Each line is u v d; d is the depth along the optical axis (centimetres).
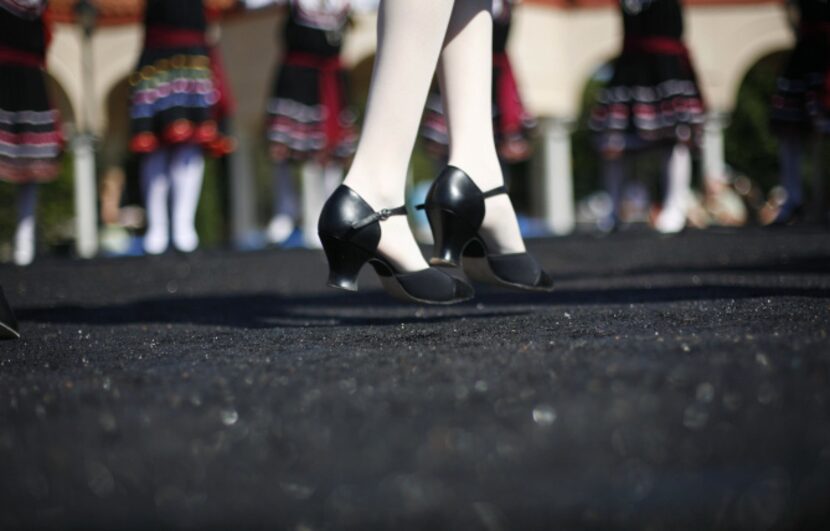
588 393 76
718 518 45
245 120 1050
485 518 47
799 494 47
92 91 977
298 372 96
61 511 50
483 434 64
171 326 179
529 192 1867
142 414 76
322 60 752
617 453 57
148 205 607
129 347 137
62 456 62
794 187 678
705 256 393
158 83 589
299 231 808
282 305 234
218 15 1048
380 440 63
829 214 780
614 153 709
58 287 346
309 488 53
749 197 1088
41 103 561
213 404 79
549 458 57
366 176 158
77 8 923
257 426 70
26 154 562
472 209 164
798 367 82
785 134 671
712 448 57
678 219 713
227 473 57
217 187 1407
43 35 565
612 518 46
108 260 534
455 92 166
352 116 773
